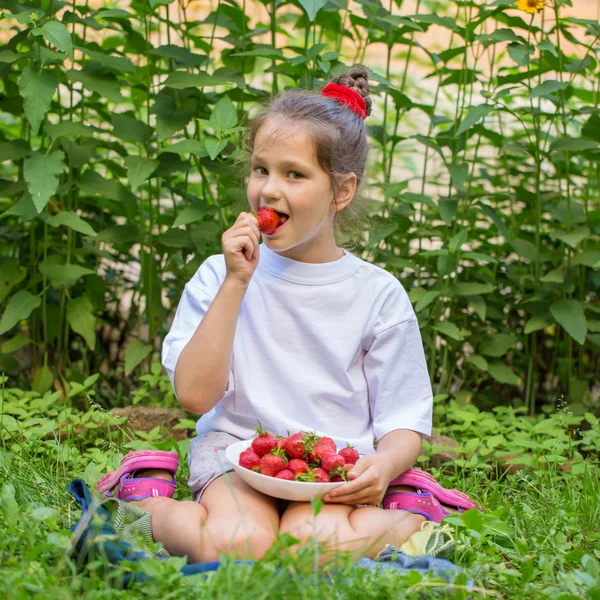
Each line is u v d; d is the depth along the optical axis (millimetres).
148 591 1594
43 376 3133
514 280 3416
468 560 1913
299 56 2936
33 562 1672
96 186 3072
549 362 3592
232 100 3211
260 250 2322
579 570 1849
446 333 3084
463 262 3549
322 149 2102
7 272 3129
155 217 3441
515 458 2684
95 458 2498
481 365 3254
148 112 3053
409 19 3033
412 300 3115
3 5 2988
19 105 3109
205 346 2051
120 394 3389
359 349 2271
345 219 2385
